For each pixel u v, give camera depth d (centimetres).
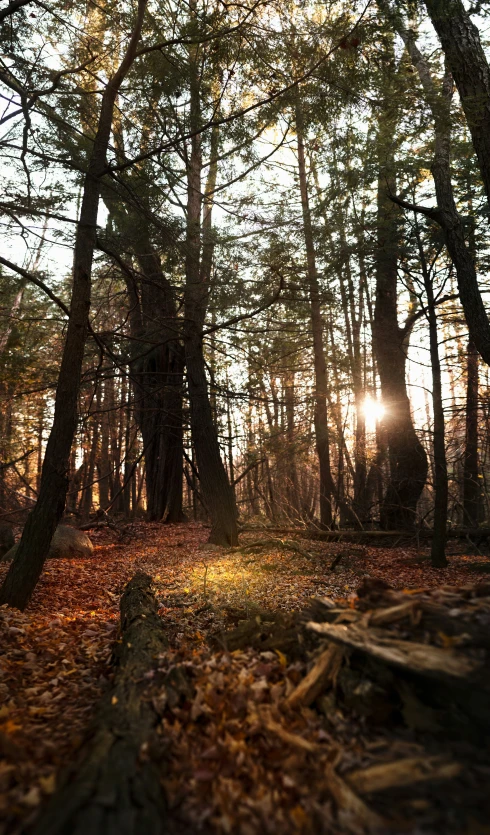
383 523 1658
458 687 241
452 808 203
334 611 347
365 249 1385
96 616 675
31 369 1517
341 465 1998
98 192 804
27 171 828
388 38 823
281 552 1109
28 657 479
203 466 1342
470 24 848
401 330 1706
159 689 322
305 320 1802
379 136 1177
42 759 261
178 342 1798
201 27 843
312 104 878
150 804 212
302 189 1756
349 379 1870
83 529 1694
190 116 951
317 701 298
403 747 244
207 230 1223
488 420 1628
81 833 188
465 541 1368
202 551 1238
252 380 1750
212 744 265
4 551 1184
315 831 203
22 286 1141
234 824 208
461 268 914
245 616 557
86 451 2373
